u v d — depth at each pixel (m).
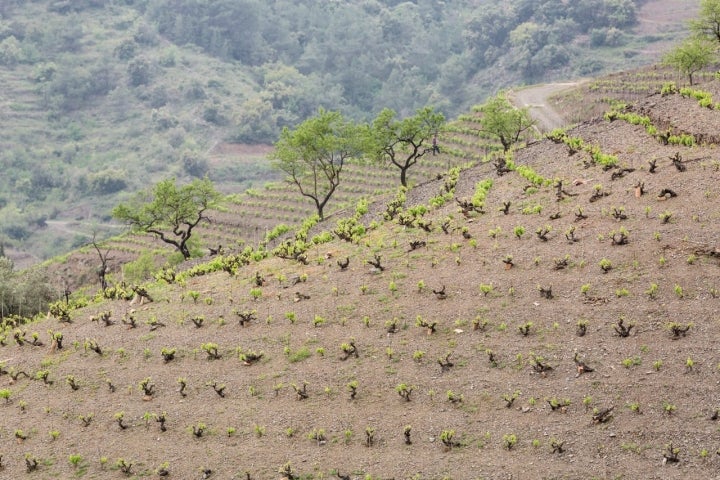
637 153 56.47
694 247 40.44
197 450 35.53
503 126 94.06
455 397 34.94
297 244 57.28
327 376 38.62
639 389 32.62
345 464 32.62
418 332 40.44
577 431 31.44
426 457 32.03
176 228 89.44
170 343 45.34
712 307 36.19
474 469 30.75
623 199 48.34
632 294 38.56
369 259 50.09
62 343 48.59
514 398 34.00
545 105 150.62
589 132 68.56
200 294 51.50
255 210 122.12
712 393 31.41
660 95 72.50
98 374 43.78
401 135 86.25
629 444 30.22
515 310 40.00
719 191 45.22
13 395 43.59
